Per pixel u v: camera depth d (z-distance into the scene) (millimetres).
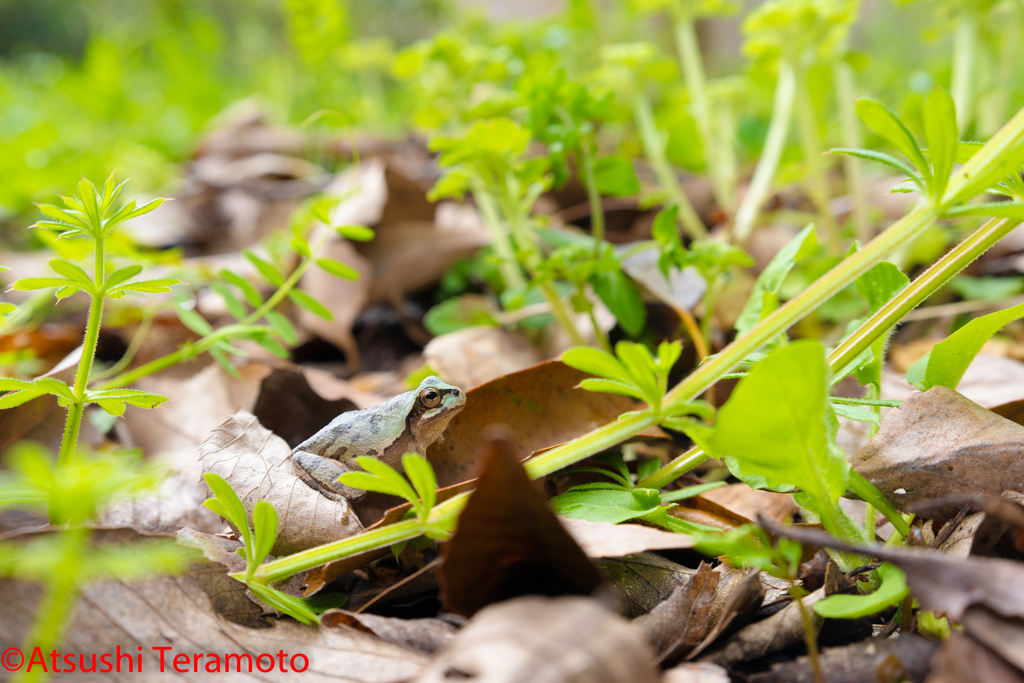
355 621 492
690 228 645
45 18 2164
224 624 484
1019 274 611
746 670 484
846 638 486
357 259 627
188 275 604
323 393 569
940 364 509
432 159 1015
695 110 685
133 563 466
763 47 634
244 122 1162
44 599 478
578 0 792
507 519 475
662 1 664
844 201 740
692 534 489
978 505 488
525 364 588
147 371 549
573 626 460
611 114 576
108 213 503
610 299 566
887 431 505
